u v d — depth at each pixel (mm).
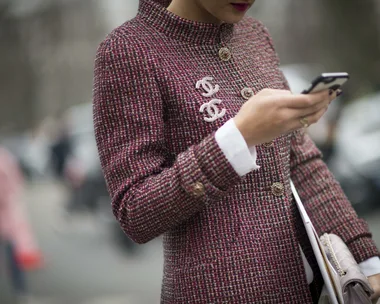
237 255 2574
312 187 2934
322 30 33250
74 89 65688
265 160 2629
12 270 9758
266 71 2803
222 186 2410
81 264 12984
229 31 2734
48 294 10531
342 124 14484
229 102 2621
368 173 13789
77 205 15039
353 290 2650
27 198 26719
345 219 2883
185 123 2594
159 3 2838
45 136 34125
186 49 2646
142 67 2592
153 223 2488
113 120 2602
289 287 2596
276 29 47406
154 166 2545
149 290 10453
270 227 2605
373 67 31656
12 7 60156
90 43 65812
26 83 62656
